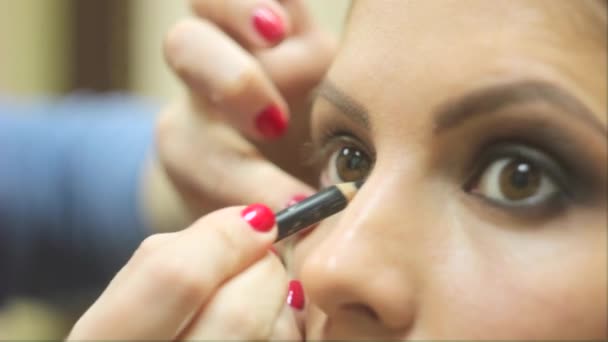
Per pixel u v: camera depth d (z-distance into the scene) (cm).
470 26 39
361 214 38
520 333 37
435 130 39
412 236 38
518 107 37
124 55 107
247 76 48
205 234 39
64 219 71
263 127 49
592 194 38
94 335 38
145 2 105
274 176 49
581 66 37
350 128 42
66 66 109
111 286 39
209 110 51
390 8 40
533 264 37
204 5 50
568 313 37
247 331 38
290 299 41
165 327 38
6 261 73
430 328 38
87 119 74
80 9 107
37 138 74
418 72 39
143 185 67
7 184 72
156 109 79
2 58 110
